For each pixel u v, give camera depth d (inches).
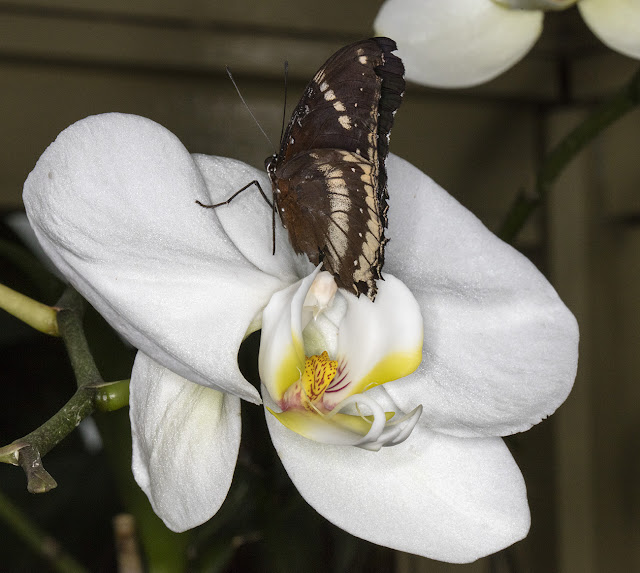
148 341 19.7
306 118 19.7
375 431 19.9
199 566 22.6
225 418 20.1
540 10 22.4
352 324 20.7
